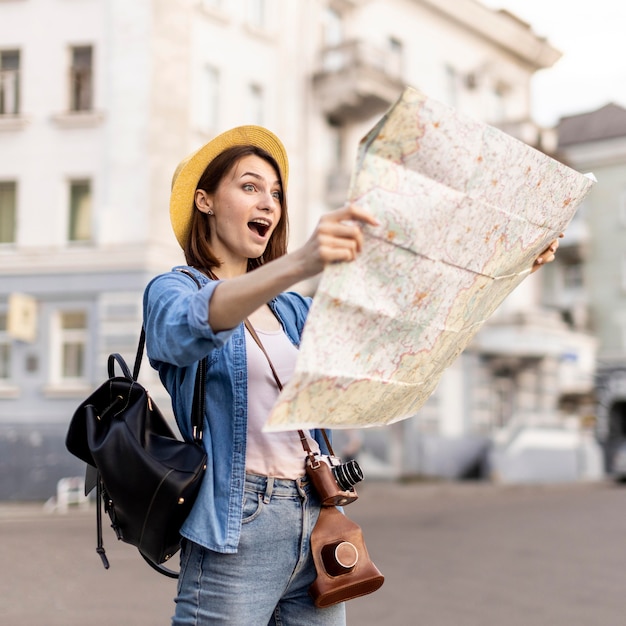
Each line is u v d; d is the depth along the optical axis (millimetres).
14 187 19328
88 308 18625
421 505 15875
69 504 16500
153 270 18562
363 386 1785
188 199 2166
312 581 2029
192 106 19391
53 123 19141
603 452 32281
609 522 12242
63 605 5969
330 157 22625
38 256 18844
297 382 1649
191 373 1964
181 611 1947
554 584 7016
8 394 18594
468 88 26688
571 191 1951
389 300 1718
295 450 2018
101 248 18625
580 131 34969
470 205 1734
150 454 1891
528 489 22266
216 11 19859
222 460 1941
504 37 27609
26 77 19281
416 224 1666
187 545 1951
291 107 21672
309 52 22203
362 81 21734
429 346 1871
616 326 33469
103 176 18859
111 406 2004
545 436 27500
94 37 19062
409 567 7832
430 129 1611
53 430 18031
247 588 1925
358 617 5695
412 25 24891
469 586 6879
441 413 24828
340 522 2035
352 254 1604
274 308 2189
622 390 32906
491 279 1916
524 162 1797
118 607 5926
